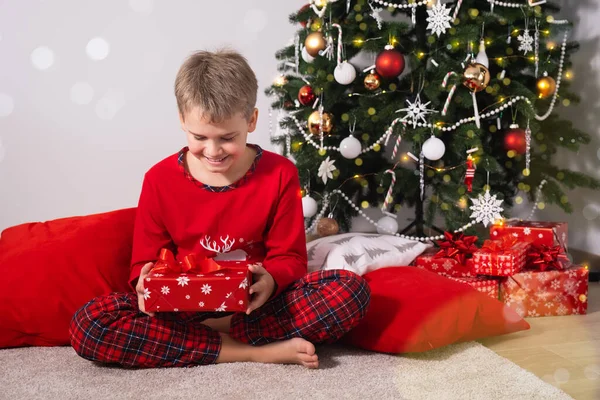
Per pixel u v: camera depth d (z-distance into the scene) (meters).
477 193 2.11
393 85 2.13
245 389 1.33
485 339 1.67
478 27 2.05
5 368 1.47
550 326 1.78
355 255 1.95
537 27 2.15
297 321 1.47
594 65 2.43
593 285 2.24
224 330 1.61
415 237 2.22
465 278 1.90
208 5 2.66
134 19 2.59
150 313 1.39
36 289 1.63
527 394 1.28
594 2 2.42
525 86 2.22
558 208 2.65
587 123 2.48
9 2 2.46
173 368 1.44
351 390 1.32
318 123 2.11
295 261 1.51
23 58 2.49
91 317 1.41
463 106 2.12
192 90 1.30
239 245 1.52
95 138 2.60
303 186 2.26
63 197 2.60
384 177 2.22
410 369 1.43
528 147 2.11
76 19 2.53
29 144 2.54
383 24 2.13
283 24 2.76
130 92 2.62
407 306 1.56
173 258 1.40
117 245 1.76
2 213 2.55
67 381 1.38
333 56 2.18
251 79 1.40
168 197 1.51
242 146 1.38
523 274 1.86
